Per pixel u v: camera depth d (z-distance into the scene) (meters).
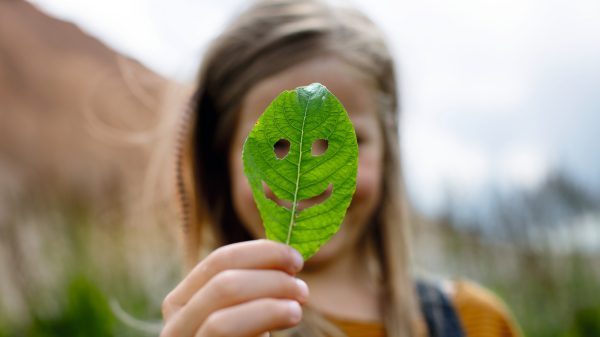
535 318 2.00
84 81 5.21
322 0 0.92
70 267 1.74
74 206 2.35
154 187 1.12
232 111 0.85
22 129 4.80
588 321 1.95
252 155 0.33
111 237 1.89
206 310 0.39
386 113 0.91
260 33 0.84
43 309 1.59
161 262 1.23
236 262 0.40
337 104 0.33
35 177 4.51
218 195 0.90
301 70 0.81
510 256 2.20
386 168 0.93
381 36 0.93
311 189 0.34
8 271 1.74
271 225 0.34
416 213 1.90
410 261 0.94
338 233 0.81
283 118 0.33
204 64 0.89
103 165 3.39
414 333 0.87
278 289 0.39
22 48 5.38
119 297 1.50
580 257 2.13
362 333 0.85
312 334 0.79
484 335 0.90
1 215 2.09
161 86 1.19
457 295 0.94
